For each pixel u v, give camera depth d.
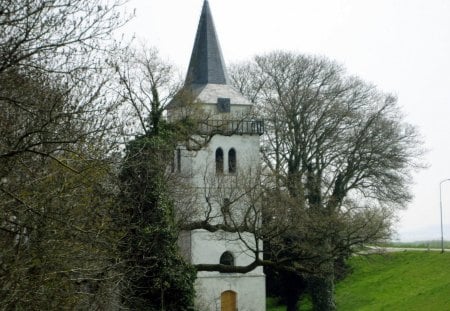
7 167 18.92
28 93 18.59
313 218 47.22
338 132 64.31
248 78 70.00
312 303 62.53
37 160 20.39
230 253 60.34
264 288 60.81
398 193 64.12
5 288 18.22
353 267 70.94
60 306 20.77
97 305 25.02
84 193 21.67
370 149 63.44
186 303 41.41
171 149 42.78
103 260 24.86
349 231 45.16
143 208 38.41
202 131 56.69
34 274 19.86
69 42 16.69
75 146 21.48
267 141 67.44
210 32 66.50
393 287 63.00
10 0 16.17
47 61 17.92
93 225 23.22
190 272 42.19
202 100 63.12
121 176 36.09
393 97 68.06
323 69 66.81
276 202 44.59
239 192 50.38
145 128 41.94
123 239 30.41
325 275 46.03
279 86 67.00
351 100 65.62
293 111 64.94
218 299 56.94
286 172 62.94
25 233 19.64
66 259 21.23
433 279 61.12
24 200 18.97
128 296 32.03
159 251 39.22
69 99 19.97
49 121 16.92
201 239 58.88
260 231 42.84
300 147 65.06
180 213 44.75
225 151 61.78
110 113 23.94
